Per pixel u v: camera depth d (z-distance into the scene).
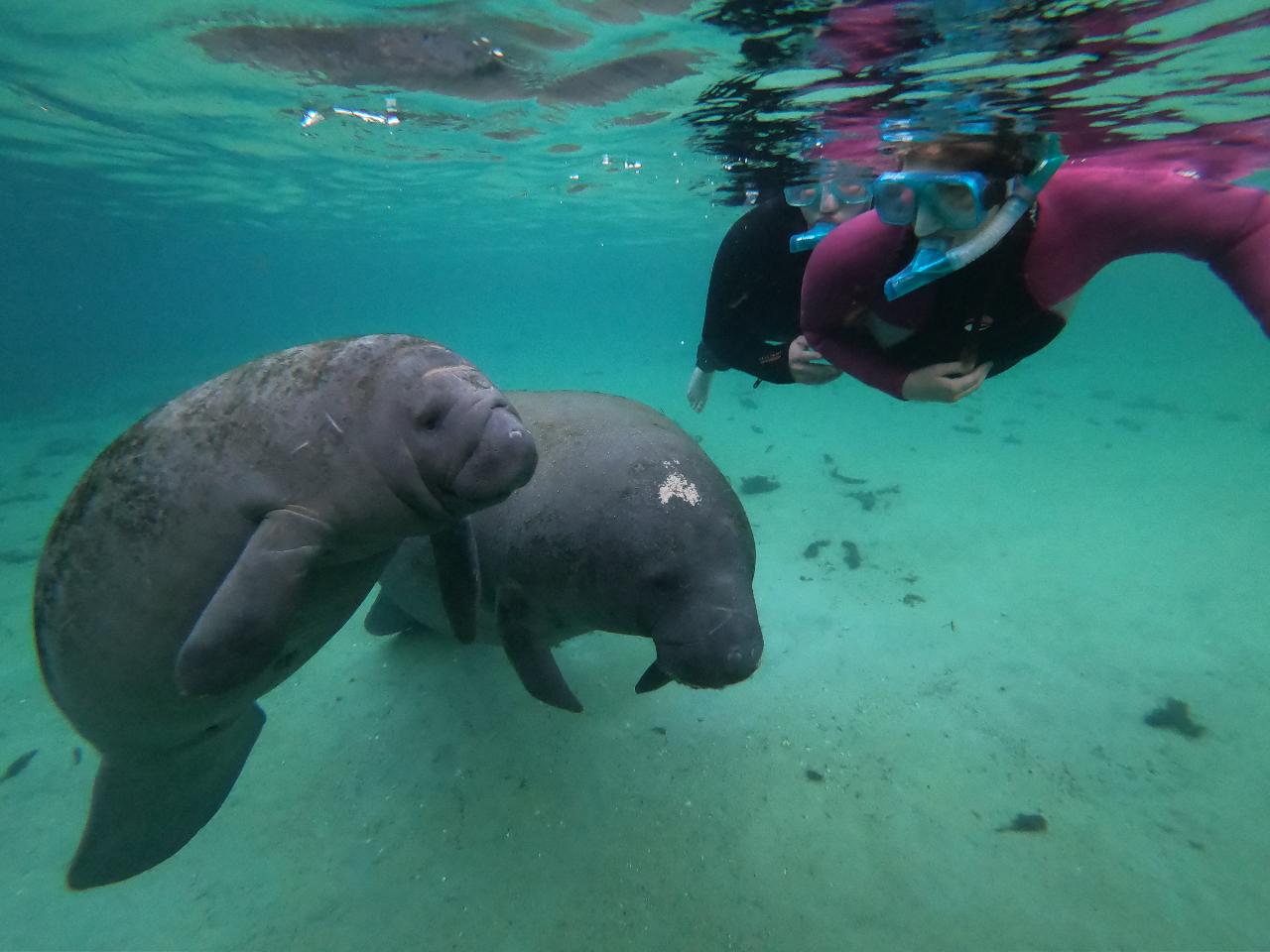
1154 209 2.36
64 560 2.83
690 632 2.94
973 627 6.00
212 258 50.34
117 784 3.41
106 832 3.40
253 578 2.39
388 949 3.40
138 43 7.95
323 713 5.03
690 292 114.50
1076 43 5.11
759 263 5.21
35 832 4.19
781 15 5.13
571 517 3.25
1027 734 4.64
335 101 9.77
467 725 4.81
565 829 3.98
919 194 2.52
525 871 3.75
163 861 3.58
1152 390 19.44
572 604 3.42
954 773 4.29
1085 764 4.37
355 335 2.79
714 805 4.08
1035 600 6.50
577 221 26.33
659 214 23.11
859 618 6.15
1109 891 3.53
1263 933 3.29
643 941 3.34
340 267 59.66
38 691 5.49
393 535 2.71
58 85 9.92
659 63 6.92
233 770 3.87
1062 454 12.02
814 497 9.69
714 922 3.41
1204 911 3.41
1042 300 2.75
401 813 4.17
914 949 3.26
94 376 32.84
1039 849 3.76
